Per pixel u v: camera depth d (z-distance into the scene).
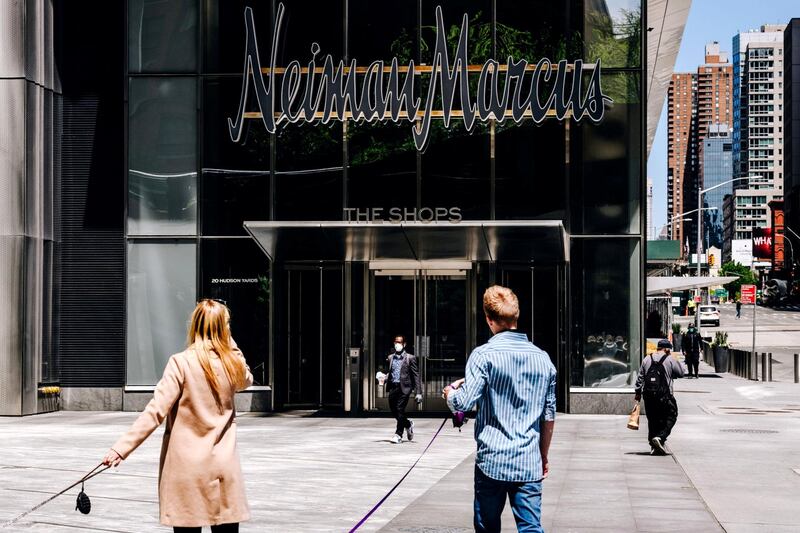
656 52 37.97
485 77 24.95
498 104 25.02
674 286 43.78
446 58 25.06
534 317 24.91
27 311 23.78
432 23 25.28
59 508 10.91
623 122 24.80
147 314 25.08
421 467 14.88
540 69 24.94
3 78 23.77
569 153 24.86
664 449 16.59
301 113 25.22
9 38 23.80
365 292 25.14
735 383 39.44
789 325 100.31
